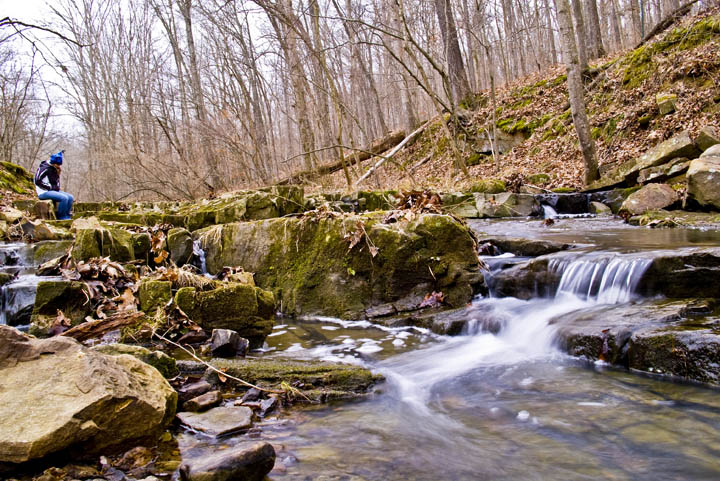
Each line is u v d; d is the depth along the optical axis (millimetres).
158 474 2197
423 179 17797
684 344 3160
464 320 4684
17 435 2029
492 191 13266
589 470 2240
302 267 5824
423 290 5434
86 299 4562
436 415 2961
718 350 2998
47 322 4301
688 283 4141
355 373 3449
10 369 2395
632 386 3146
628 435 2535
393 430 2740
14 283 5062
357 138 29234
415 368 3828
